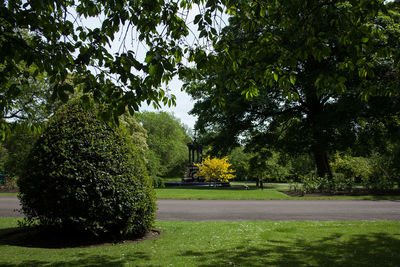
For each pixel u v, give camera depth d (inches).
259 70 163.9
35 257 172.6
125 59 124.0
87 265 156.0
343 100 613.3
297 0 145.3
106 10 172.7
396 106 560.4
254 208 428.1
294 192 707.4
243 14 164.2
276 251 185.5
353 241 210.8
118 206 215.3
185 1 171.0
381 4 130.6
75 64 135.8
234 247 196.4
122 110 128.3
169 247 198.2
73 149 218.7
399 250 185.8
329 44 544.1
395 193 653.9
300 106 822.5
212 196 603.2
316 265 156.6
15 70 144.1
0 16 116.4
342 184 682.8
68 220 214.1
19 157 906.1
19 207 440.1
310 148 748.0
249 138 983.0
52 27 131.1
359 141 708.7
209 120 888.3
